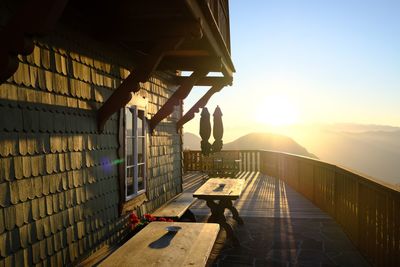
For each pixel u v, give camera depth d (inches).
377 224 200.7
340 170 287.0
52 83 170.7
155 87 334.6
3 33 115.9
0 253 135.3
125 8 201.6
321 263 215.2
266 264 214.4
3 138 138.3
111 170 235.6
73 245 186.9
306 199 429.7
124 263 131.3
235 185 321.1
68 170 184.1
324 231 285.9
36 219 157.2
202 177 629.9
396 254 171.5
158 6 198.1
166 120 373.4
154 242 156.0
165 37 206.5
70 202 185.2
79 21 195.0
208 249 146.1
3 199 137.8
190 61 307.0
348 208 271.4
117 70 245.4
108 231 229.3
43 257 160.9
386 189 180.5
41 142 161.8
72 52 189.0
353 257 225.6
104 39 213.6
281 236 272.8
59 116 176.4
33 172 155.9
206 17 215.6
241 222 309.7
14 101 144.7
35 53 158.6
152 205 322.7
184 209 303.9
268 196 451.5
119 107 214.5
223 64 318.0
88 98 205.2
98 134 217.6
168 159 378.9
